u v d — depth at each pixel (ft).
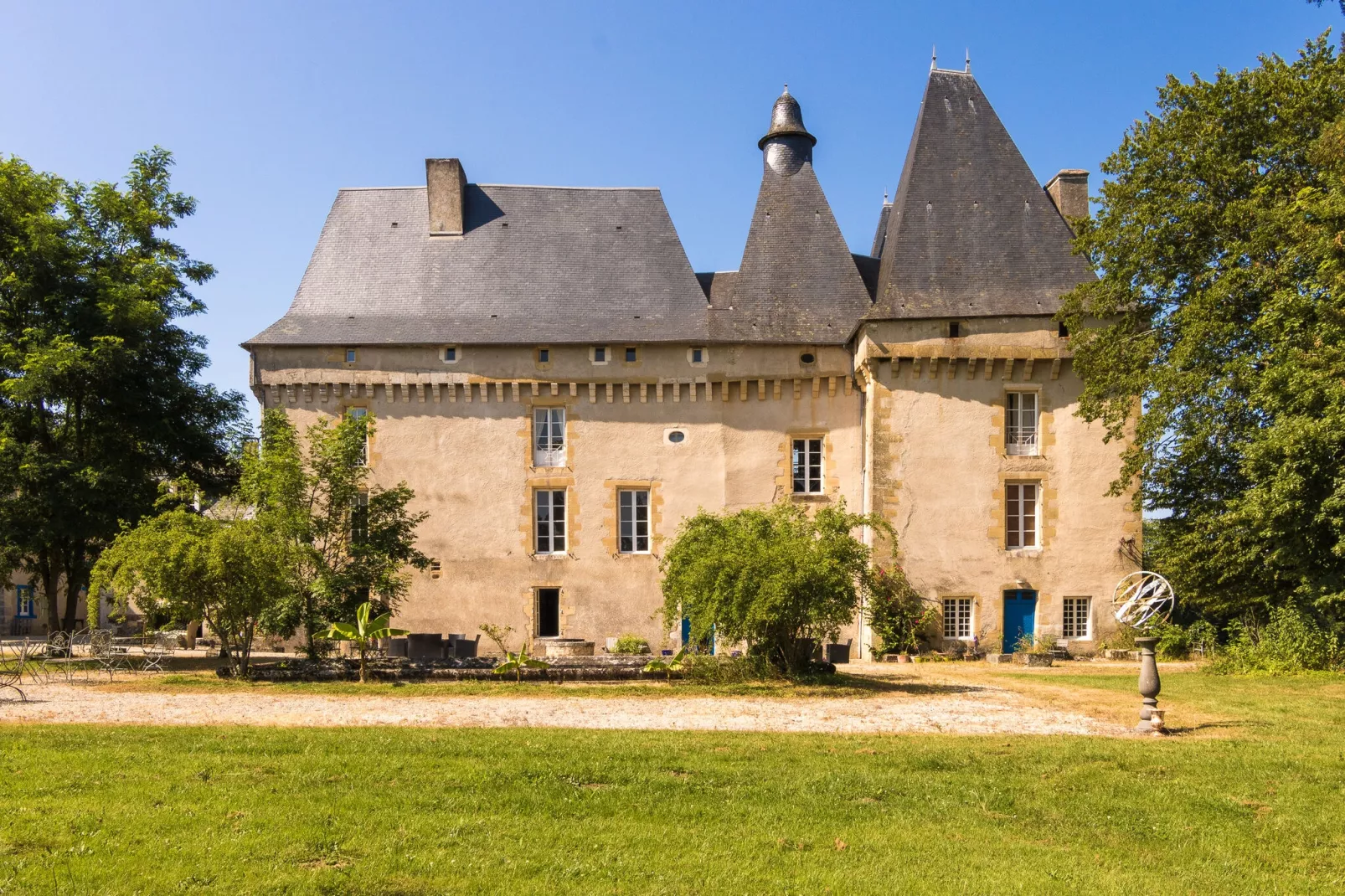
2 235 79.87
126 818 26.37
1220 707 49.85
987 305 86.94
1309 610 67.82
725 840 26.63
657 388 94.17
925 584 85.35
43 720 43.32
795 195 100.27
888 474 86.28
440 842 25.54
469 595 92.84
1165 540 80.89
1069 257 89.20
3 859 23.12
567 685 57.21
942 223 90.48
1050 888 23.66
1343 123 58.54
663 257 101.86
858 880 23.84
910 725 44.50
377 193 104.99
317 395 93.91
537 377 94.17
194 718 44.34
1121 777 33.73
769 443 94.07
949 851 26.16
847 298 96.32
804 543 60.08
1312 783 33.22
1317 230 59.93
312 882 22.44
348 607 68.28
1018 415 87.76
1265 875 25.04
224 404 87.40
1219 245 73.67
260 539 62.59
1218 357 71.20
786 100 102.63
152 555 58.85
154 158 89.25
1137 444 77.82
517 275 100.17
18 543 73.67
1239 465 69.00
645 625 92.53
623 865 24.44
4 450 74.64
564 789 30.78
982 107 95.09
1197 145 73.20
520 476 94.02
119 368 77.15
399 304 98.32
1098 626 85.15
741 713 47.57
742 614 57.52
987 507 86.22
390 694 53.36
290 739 37.50
